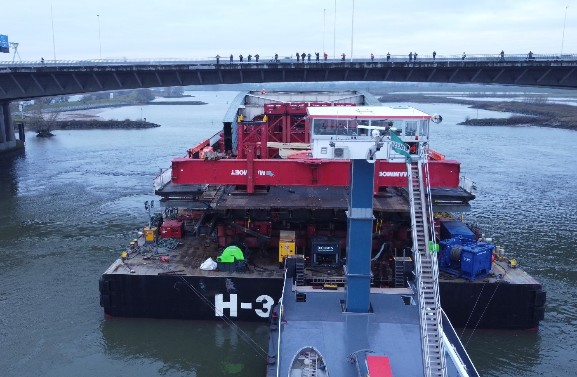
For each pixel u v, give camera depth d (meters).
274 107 43.19
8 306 30.41
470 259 26.41
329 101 50.94
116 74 67.44
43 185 64.75
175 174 29.89
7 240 42.72
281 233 29.36
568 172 74.44
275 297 26.89
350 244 22.62
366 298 22.98
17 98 75.81
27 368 24.33
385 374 18.11
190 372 24.12
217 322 27.70
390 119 22.27
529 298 26.33
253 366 24.53
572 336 27.14
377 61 62.88
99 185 64.75
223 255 27.62
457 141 113.31
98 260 37.97
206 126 153.62
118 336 26.86
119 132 134.50
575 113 175.88
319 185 29.69
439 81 64.69
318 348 20.78
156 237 32.16
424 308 21.16
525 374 23.88
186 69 65.19
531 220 49.22
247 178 29.80
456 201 29.70
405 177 29.95
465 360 20.95
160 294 27.33
